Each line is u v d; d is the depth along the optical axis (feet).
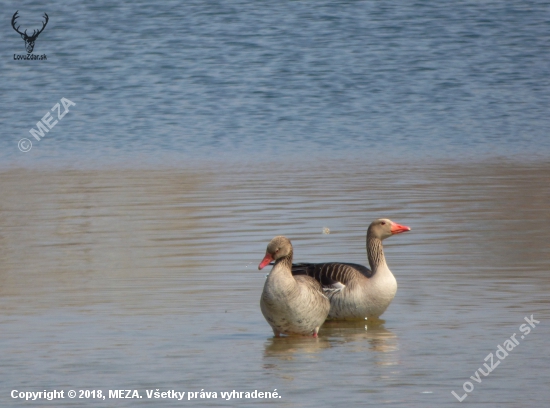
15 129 134.62
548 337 38.47
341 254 54.80
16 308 44.34
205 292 47.06
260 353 37.40
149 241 59.88
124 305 44.70
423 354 36.73
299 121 137.49
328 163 99.35
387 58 182.39
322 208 70.13
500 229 61.67
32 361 36.11
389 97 154.92
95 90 164.86
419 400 31.32
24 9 218.59
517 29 198.59
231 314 43.21
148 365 35.63
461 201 72.69
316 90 160.97
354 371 34.76
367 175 88.53
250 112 145.38
